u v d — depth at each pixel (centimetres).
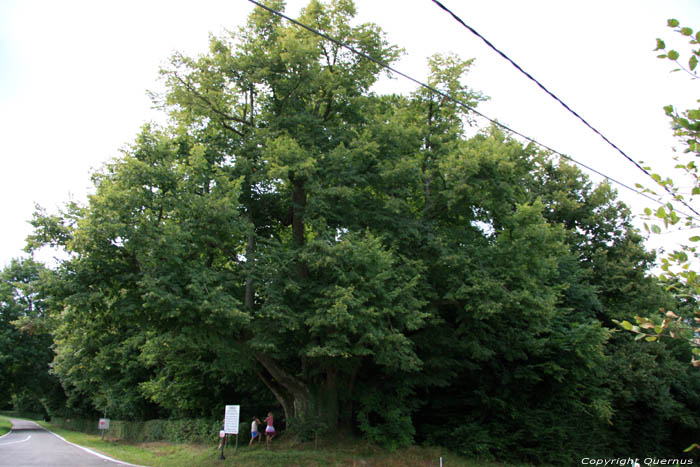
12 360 4575
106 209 1402
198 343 1584
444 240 1848
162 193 1514
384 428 2003
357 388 2131
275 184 1833
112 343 2791
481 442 2064
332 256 1545
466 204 1927
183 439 2712
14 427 4966
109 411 3938
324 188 1755
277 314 1484
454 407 2353
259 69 1786
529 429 2112
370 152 1731
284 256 1630
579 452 2270
